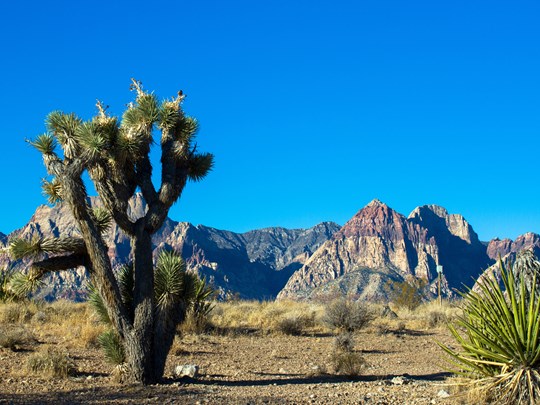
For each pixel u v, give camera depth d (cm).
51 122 1068
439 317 2452
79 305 2459
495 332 799
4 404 840
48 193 1155
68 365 1157
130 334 1052
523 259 876
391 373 1301
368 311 2267
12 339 1421
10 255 1066
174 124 1132
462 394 838
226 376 1226
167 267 1084
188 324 1944
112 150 1053
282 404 862
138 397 920
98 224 1147
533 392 768
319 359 1522
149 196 1093
